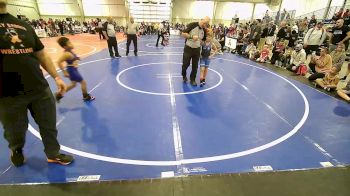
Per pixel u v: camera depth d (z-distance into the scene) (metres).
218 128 3.85
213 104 4.91
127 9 29.20
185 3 29.58
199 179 2.61
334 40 8.22
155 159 2.97
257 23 11.83
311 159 3.05
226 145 3.33
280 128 3.92
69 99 4.97
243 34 12.21
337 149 3.32
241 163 2.92
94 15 29.48
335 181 2.63
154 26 26.27
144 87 5.95
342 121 4.26
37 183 2.49
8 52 2.01
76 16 29.34
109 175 2.65
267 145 3.36
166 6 29.11
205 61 6.03
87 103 4.78
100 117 4.15
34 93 2.31
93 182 2.53
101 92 5.48
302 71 7.67
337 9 18.95
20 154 2.71
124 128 3.77
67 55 4.29
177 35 26.64
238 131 3.76
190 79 6.30
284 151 3.22
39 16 28.72
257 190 2.45
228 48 13.27
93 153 3.07
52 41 16.42
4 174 2.62
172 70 7.95
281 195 2.39
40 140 3.34
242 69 8.48
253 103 5.04
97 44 15.13
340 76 6.93
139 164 2.87
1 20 1.98
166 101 5.01
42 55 2.39
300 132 3.79
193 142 3.40
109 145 3.27
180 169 2.78
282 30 9.41
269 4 29.05
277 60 9.56
